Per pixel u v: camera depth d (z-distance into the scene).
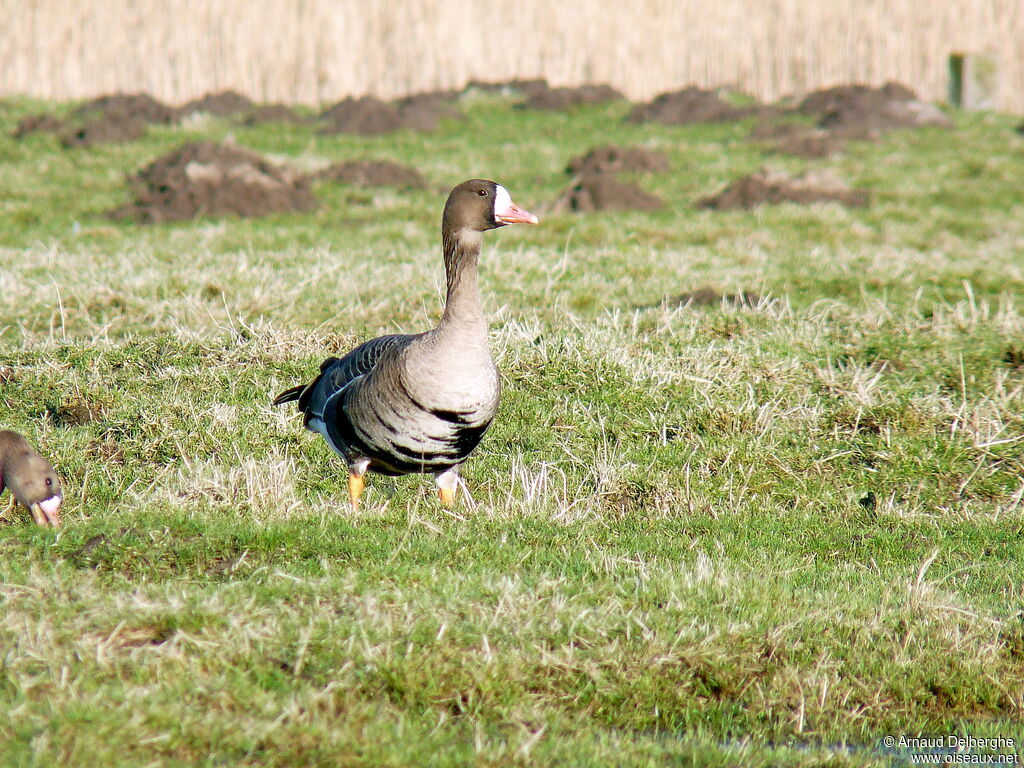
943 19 45.59
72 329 16.14
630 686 7.78
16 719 6.31
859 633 8.57
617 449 12.89
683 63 46.31
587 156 31.52
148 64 41.56
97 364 14.38
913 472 12.60
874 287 19.59
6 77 40.50
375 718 6.95
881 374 14.85
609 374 14.39
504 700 7.43
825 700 7.90
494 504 11.31
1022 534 11.30
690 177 30.48
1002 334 16.31
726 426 13.37
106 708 6.50
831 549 10.69
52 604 7.84
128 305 17.02
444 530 10.19
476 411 9.69
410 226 24.70
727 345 15.73
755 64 46.16
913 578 9.76
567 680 7.77
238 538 9.42
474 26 44.44
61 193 27.56
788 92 46.09
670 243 23.48
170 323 16.19
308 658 7.45
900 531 11.27
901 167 32.06
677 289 19.14
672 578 9.10
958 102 44.22
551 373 14.48
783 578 9.56
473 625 8.06
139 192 27.03
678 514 11.59
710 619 8.50
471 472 12.22
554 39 45.25
